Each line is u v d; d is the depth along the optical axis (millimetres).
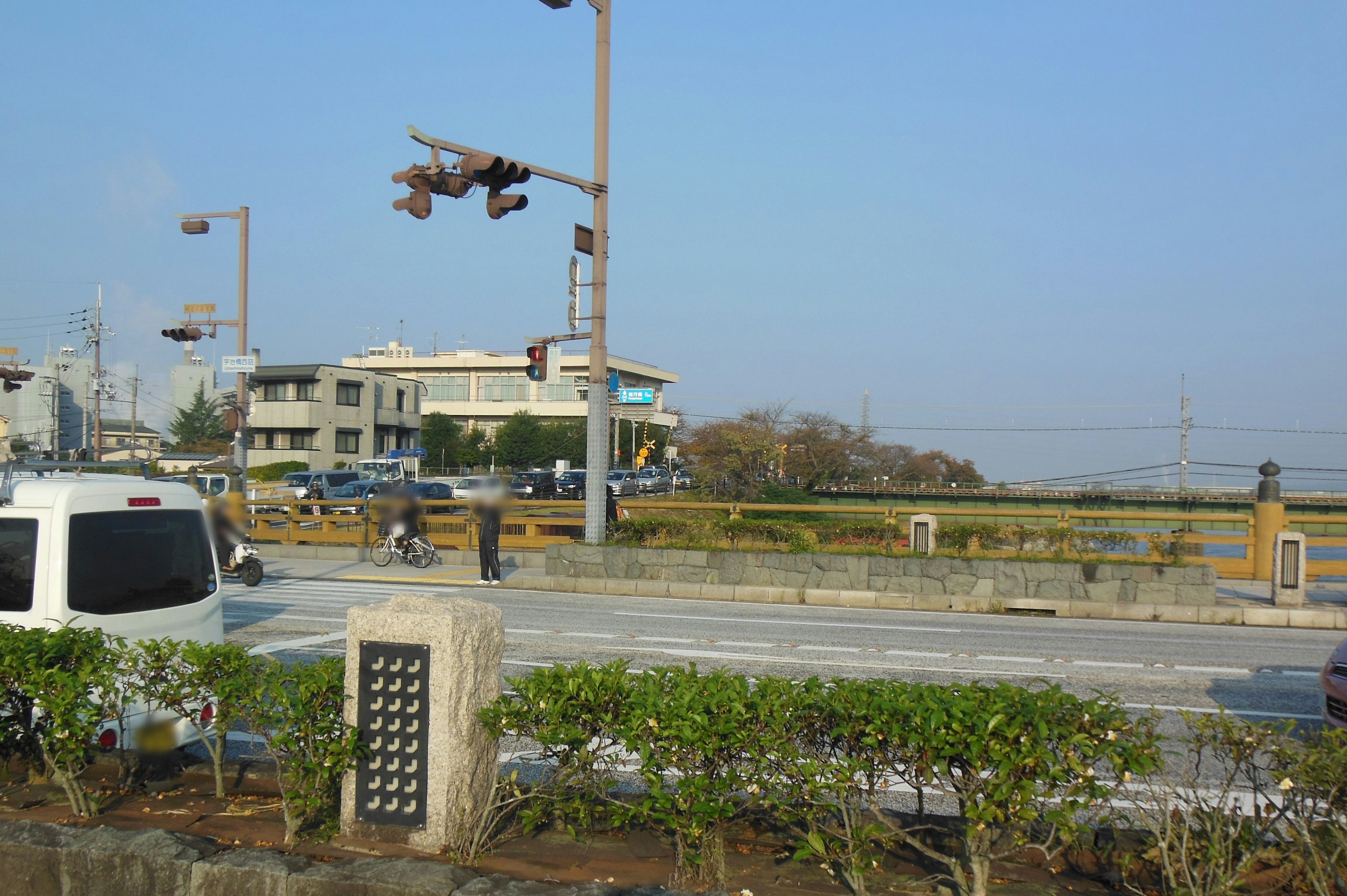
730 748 3857
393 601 4258
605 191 16500
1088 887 4082
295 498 36031
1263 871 3826
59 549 5777
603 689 4148
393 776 4117
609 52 16297
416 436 71250
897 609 14914
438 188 13125
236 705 4676
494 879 3604
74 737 4633
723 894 3576
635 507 18719
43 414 67750
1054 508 36750
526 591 16578
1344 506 38312
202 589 6641
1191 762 5910
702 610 14375
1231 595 15383
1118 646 11672
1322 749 3730
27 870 3996
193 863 3816
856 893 3775
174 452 68000
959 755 3660
